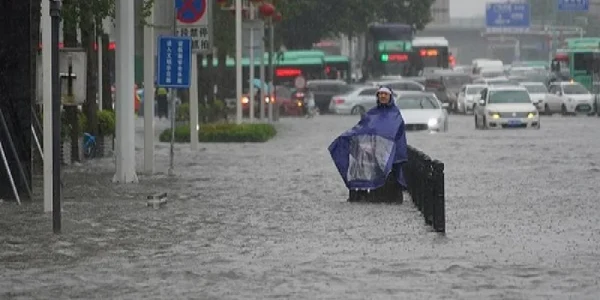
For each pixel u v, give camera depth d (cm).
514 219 3519
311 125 10981
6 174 4022
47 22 3612
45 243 3020
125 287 2358
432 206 3316
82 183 4756
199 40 5462
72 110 5706
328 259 2727
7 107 4109
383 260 2703
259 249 2903
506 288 2312
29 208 3822
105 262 2698
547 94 13500
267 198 4191
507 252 2823
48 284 2402
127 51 4700
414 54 17225
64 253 2848
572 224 3388
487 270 2544
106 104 7062
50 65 3612
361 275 2486
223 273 2523
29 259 2753
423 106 9544
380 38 16912
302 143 7925
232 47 9862
